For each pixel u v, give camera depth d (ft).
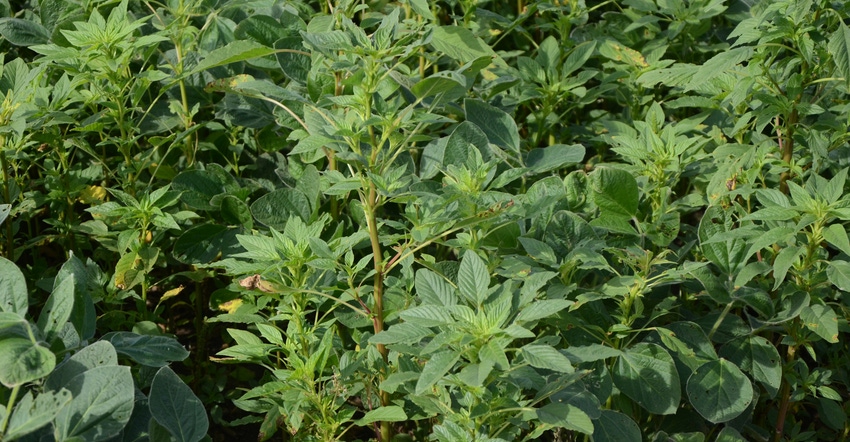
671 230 10.71
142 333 10.62
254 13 14.17
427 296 8.27
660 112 12.10
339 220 12.35
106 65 10.95
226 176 12.18
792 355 10.57
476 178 9.34
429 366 7.17
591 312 9.94
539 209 10.03
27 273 12.26
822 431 11.62
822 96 11.07
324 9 13.66
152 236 11.36
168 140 11.87
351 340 11.70
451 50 11.23
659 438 9.72
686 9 15.79
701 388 9.57
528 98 14.12
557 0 16.56
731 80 12.14
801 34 10.09
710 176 12.45
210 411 12.02
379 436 9.82
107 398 7.01
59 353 7.80
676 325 10.02
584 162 15.57
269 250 8.84
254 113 13.29
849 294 10.57
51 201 12.50
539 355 7.20
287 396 8.54
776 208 9.20
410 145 13.03
